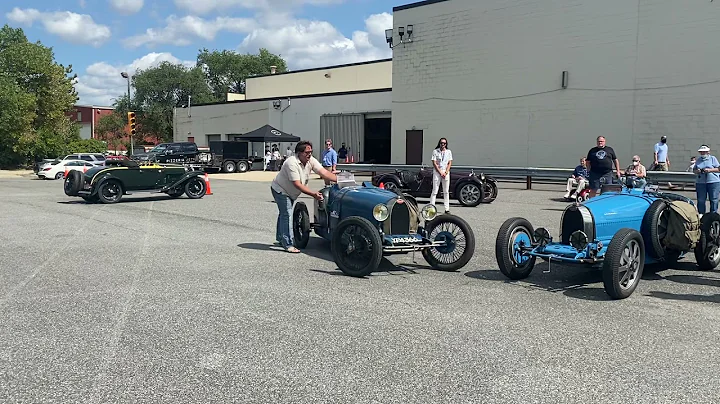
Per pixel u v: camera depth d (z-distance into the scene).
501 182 24.75
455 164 28.22
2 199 17.48
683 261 8.23
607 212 6.76
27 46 42.00
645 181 7.81
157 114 58.47
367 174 30.53
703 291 6.49
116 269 7.49
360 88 42.03
